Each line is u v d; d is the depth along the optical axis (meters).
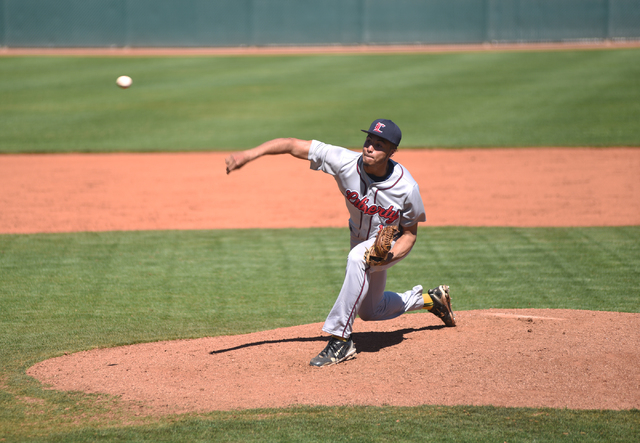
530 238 32.53
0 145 57.25
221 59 112.69
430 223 36.12
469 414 13.98
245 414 14.19
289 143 15.79
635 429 13.24
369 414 14.05
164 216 38.06
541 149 54.34
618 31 116.50
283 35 125.44
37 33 124.81
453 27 122.25
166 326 21.00
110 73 97.94
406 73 94.31
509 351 17.17
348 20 124.56
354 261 16.25
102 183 46.06
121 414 14.35
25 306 23.00
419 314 21.47
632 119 62.69
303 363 17.08
